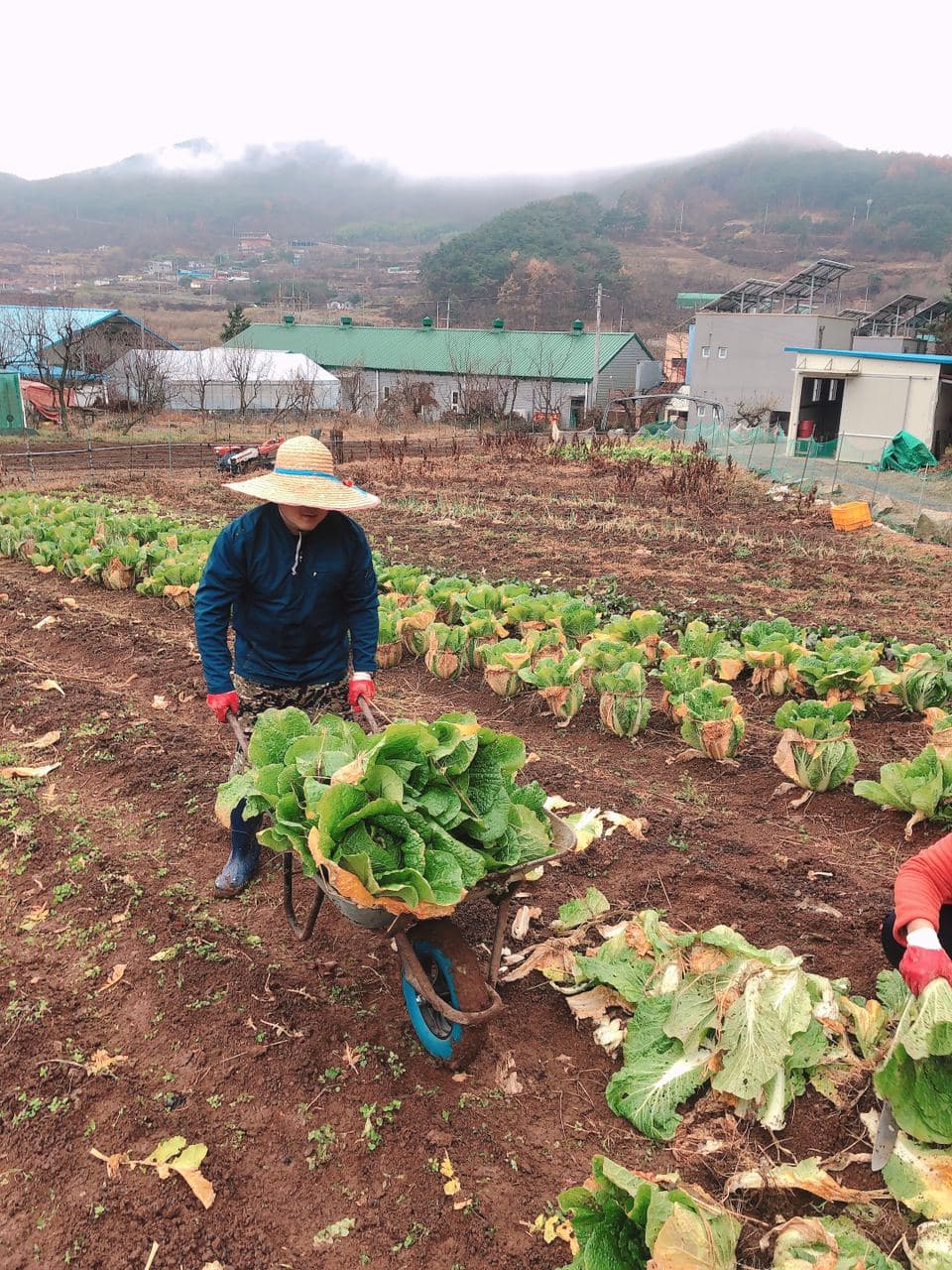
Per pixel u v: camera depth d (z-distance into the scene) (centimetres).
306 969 414
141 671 812
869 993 389
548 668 694
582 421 5069
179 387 4431
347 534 446
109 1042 373
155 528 1257
